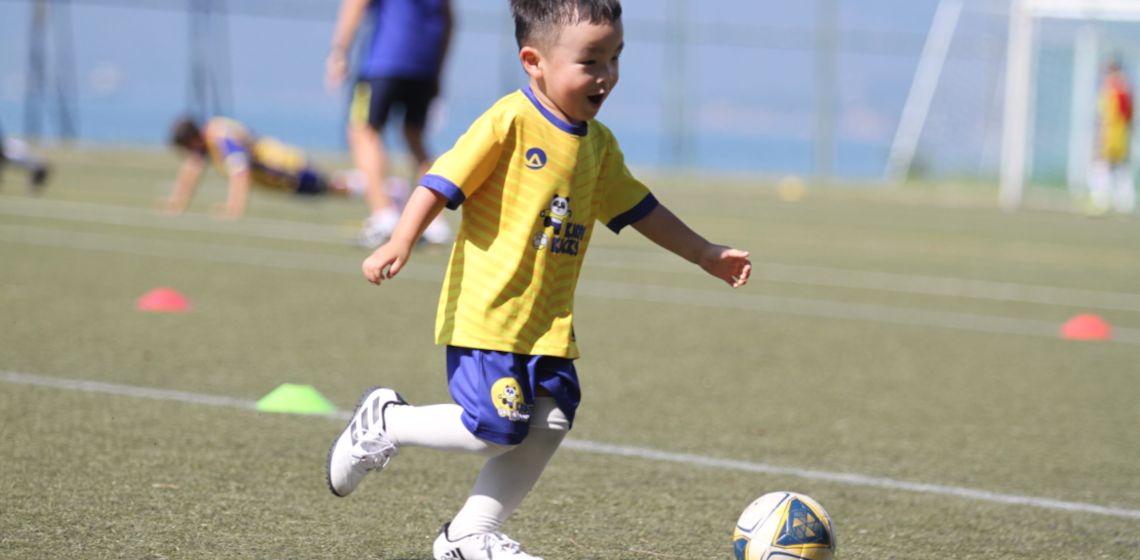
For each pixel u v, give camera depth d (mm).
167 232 38312
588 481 13211
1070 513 12641
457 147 9648
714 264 10570
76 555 9945
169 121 156750
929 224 58250
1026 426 16969
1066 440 16172
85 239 35344
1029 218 66375
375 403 9906
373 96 34688
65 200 47812
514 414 9336
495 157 9648
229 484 12445
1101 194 71625
